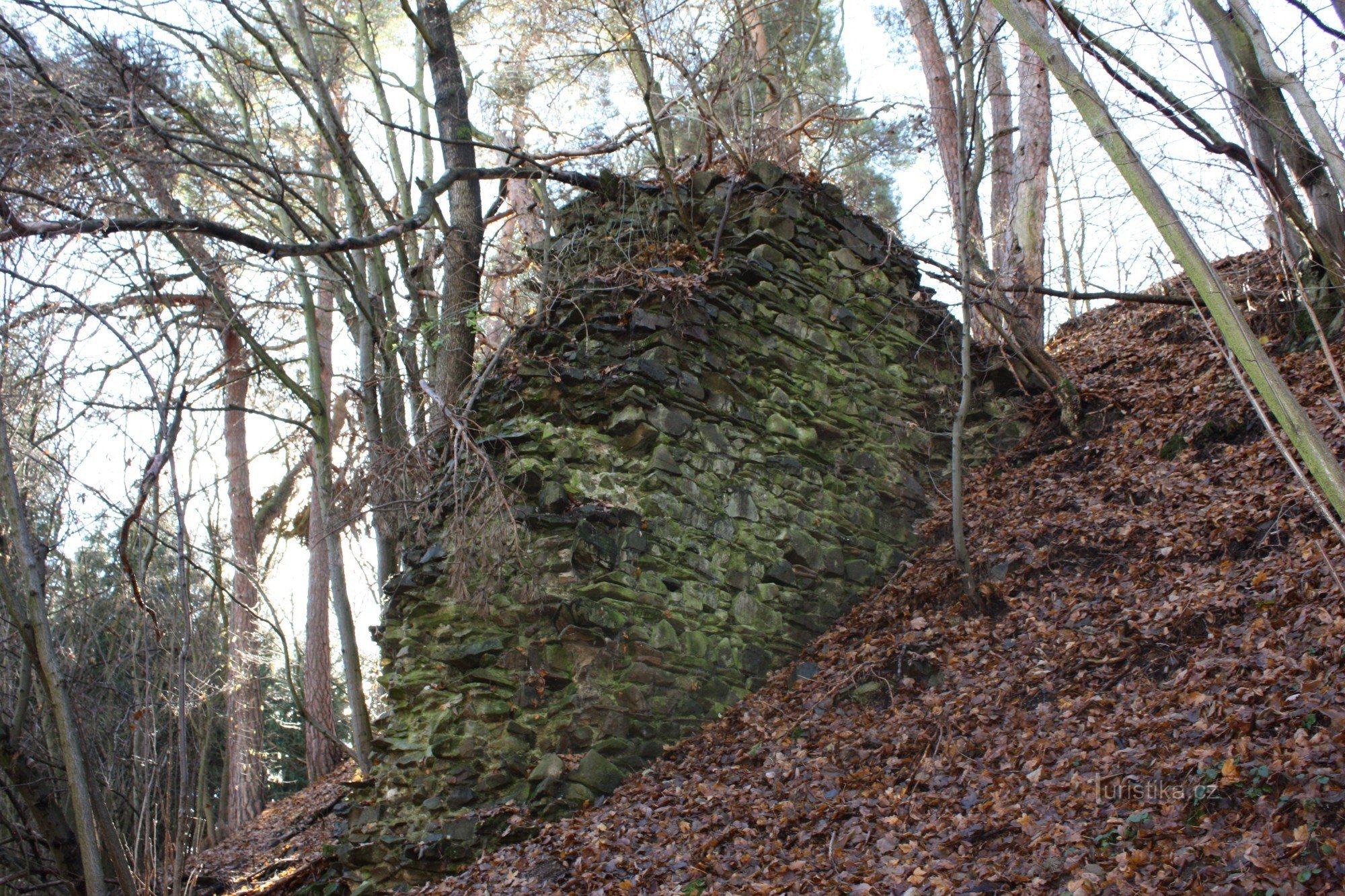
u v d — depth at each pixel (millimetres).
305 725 16109
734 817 6047
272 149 10617
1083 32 5133
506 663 7254
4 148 6930
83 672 6453
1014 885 4391
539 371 8234
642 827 6234
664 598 7703
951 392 10648
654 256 9055
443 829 6738
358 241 7848
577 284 8906
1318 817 3984
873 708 7195
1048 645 6855
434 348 10359
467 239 10367
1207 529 7250
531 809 6797
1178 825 4348
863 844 5277
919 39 12656
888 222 10562
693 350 8438
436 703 7344
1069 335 13883
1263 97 5543
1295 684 4938
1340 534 2859
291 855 10430
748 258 9211
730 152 10078
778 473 8781
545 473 7719
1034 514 8906
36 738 6504
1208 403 9047
